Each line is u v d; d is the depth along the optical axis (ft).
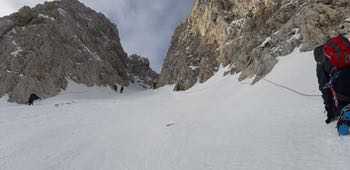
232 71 122.93
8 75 208.54
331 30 70.03
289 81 55.11
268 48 85.20
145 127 56.34
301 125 28.63
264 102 48.44
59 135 56.54
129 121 66.95
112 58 300.61
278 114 37.35
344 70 20.72
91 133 56.70
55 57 231.50
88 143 48.11
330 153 20.48
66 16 285.02
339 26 69.51
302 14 81.87
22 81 204.64
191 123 51.34
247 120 40.60
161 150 37.24
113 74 264.72
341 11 72.74
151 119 65.72
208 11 186.70
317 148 22.03
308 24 74.08
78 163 37.42
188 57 192.03
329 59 21.06
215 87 116.78
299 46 75.41
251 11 145.28
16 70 211.82
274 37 86.99
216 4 177.37
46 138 54.19
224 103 65.98
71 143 49.19
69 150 44.52
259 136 30.78
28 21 258.98
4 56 222.89
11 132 62.59
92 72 243.40
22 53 223.92
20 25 253.65
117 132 54.85
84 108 104.99
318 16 73.67
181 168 28.68
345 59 20.62
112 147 43.42
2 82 205.77
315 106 34.17
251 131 34.01
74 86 222.89
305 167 20.17
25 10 263.49
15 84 205.05
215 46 172.86
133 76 336.70
